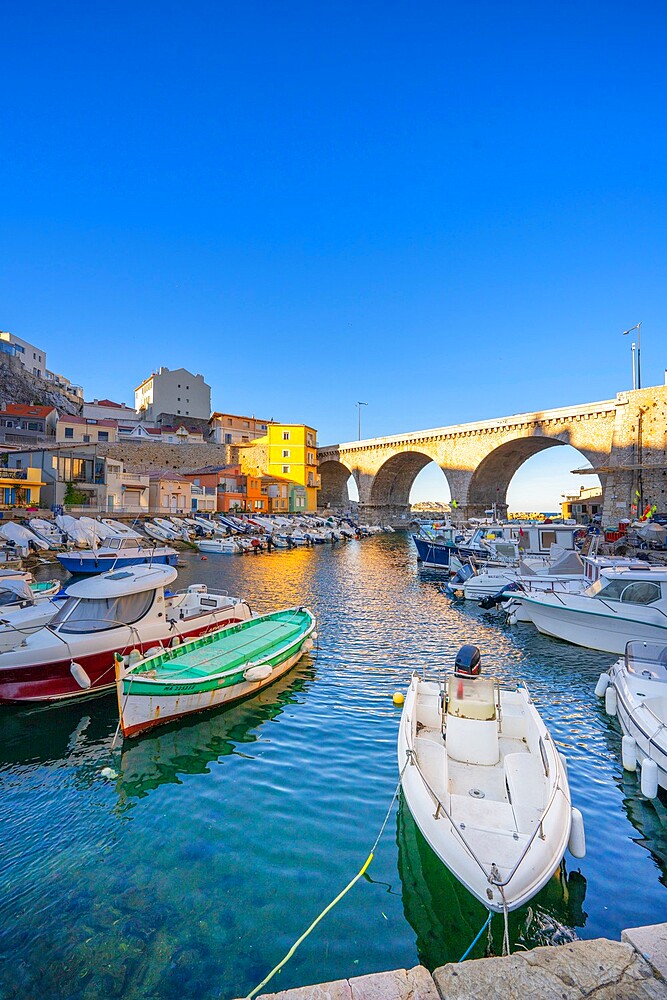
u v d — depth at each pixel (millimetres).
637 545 35406
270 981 4867
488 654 15250
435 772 6730
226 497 64625
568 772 8664
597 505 60250
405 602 23703
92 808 7633
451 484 69938
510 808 6035
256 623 14867
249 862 6438
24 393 77375
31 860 6520
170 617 13938
